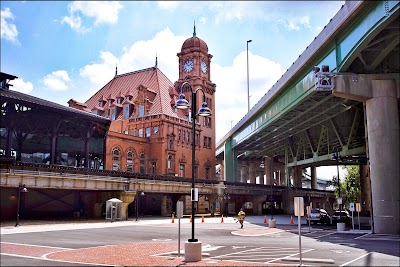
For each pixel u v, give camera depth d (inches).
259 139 2753.4
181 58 3097.9
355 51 1159.6
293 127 2313.0
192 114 712.4
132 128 2822.3
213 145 3161.9
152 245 834.2
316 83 1407.5
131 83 3208.7
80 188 1674.5
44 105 1765.5
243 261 629.9
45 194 1883.6
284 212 3270.2
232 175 3383.4
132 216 2192.4
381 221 1202.6
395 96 1268.5
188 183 2330.2
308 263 608.1
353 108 2054.6
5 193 1724.9
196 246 621.6
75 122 2071.9
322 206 4370.1
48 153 2096.5
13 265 560.4
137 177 2009.1
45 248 764.6
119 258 641.0
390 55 1314.0
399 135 1245.1
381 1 983.0
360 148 1962.4
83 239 958.4
